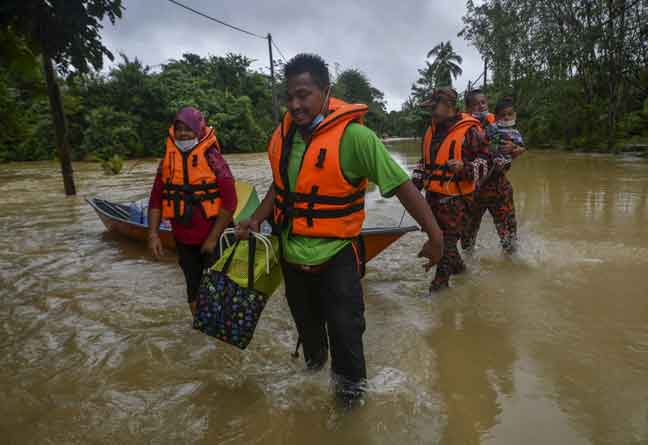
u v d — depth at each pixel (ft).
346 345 7.81
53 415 8.25
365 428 7.72
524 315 12.01
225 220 10.71
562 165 53.06
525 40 86.84
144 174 58.34
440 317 12.12
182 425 7.92
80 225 25.11
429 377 9.22
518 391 8.69
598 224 21.80
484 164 13.21
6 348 10.84
